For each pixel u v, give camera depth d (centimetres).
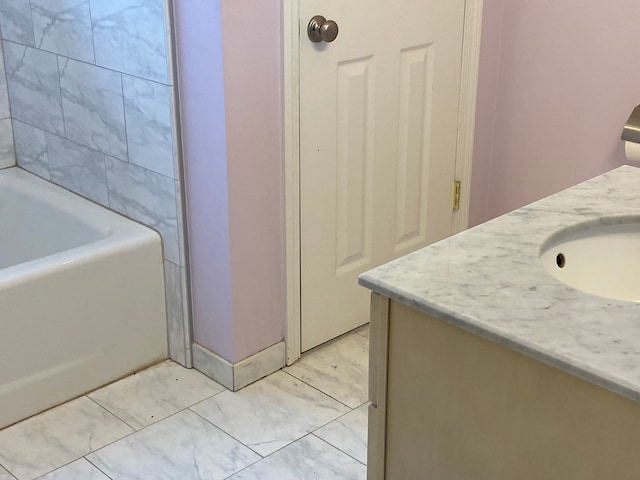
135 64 230
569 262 151
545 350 110
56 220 266
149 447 220
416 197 272
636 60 242
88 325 237
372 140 252
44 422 230
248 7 208
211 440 223
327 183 244
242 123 217
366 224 261
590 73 254
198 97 218
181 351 254
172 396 241
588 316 118
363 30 237
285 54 219
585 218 149
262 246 235
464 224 289
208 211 229
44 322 227
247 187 224
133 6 223
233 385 242
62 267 226
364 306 271
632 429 108
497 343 118
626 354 109
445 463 133
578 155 264
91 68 246
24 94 277
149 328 252
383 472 144
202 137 221
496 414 122
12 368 224
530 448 120
